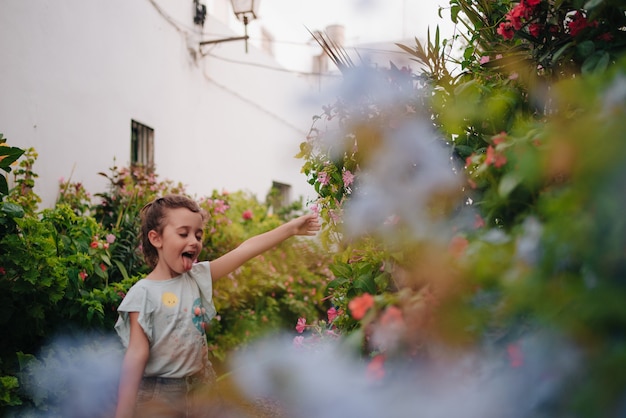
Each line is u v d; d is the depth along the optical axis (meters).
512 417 0.90
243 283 4.50
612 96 0.80
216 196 5.21
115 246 3.38
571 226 0.77
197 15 6.25
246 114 7.65
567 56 1.32
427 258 1.11
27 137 3.54
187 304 1.88
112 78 4.57
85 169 4.17
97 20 4.36
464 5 1.75
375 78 1.42
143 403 1.75
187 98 6.06
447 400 0.99
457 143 1.37
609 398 0.74
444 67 1.56
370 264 1.54
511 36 1.56
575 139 0.82
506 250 0.90
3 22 3.33
